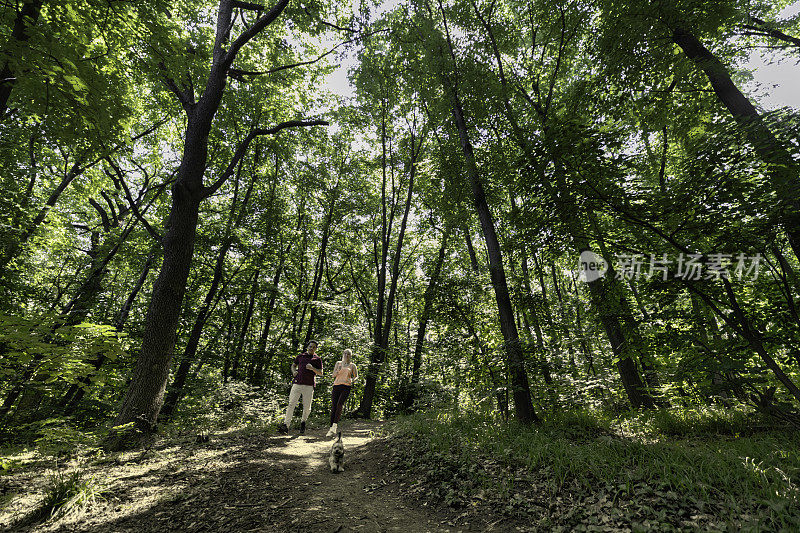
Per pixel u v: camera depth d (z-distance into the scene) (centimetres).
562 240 607
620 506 307
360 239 2052
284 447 624
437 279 1009
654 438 527
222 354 1562
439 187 1113
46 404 984
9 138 1067
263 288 1590
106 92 523
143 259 1483
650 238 533
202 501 375
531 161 567
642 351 591
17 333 392
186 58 678
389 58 1416
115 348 454
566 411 730
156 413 675
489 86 938
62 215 1473
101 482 408
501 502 350
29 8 513
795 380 571
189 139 811
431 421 743
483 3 1102
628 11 731
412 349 1543
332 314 1730
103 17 550
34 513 329
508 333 777
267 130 949
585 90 869
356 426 934
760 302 545
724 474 325
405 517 349
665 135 978
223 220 1541
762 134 435
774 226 445
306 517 347
